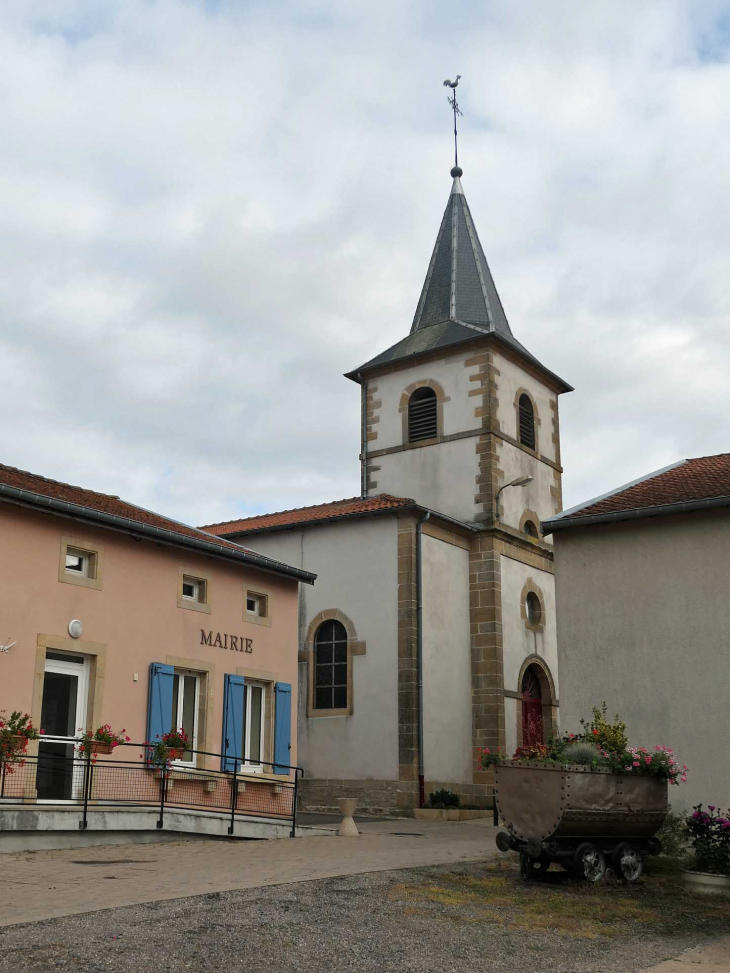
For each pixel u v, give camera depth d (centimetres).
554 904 1012
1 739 1347
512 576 2670
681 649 1445
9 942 749
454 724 2430
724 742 1388
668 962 801
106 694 1559
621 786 1170
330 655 2462
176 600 1717
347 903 949
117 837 1416
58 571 1519
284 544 2594
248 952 760
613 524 1534
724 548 1441
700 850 1202
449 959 777
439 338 2908
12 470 1692
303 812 2350
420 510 2419
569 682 1514
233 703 1788
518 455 2861
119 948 746
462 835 1688
